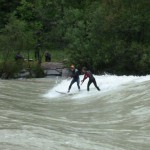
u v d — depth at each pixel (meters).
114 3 93.00
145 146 30.20
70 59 94.38
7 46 94.00
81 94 58.84
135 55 88.56
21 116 40.53
